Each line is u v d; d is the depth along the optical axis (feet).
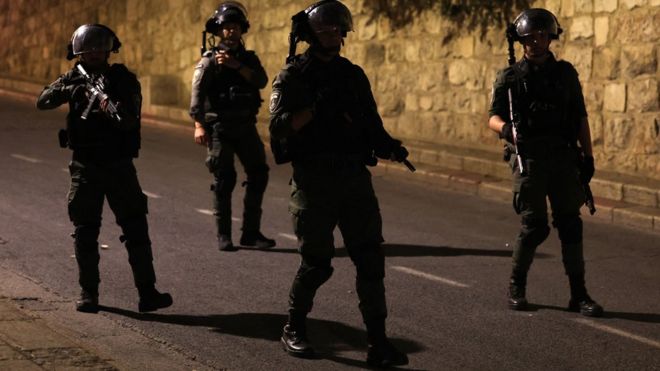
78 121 24.68
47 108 24.97
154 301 25.31
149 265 25.29
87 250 25.31
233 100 32.83
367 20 58.85
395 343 23.65
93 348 21.03
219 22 32.63
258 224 33.99
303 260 22.06
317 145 21.42
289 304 22.52
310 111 21.21
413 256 33.17
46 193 42.88
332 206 21.53
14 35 99.40
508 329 24.94
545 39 25.29
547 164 25.72
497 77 26.08
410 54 56.44
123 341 22.99
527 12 25.45
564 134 25.73
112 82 24.59
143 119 71.36
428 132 55.67
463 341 23.89
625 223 39.68
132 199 25.04
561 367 22.13
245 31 33.09
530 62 25.63
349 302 27.09
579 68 47.09
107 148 24.77
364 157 21.70
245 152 33.37
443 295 28.14
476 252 33.94
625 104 45.19
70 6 89.76
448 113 54.39
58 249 32.68
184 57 75.31
